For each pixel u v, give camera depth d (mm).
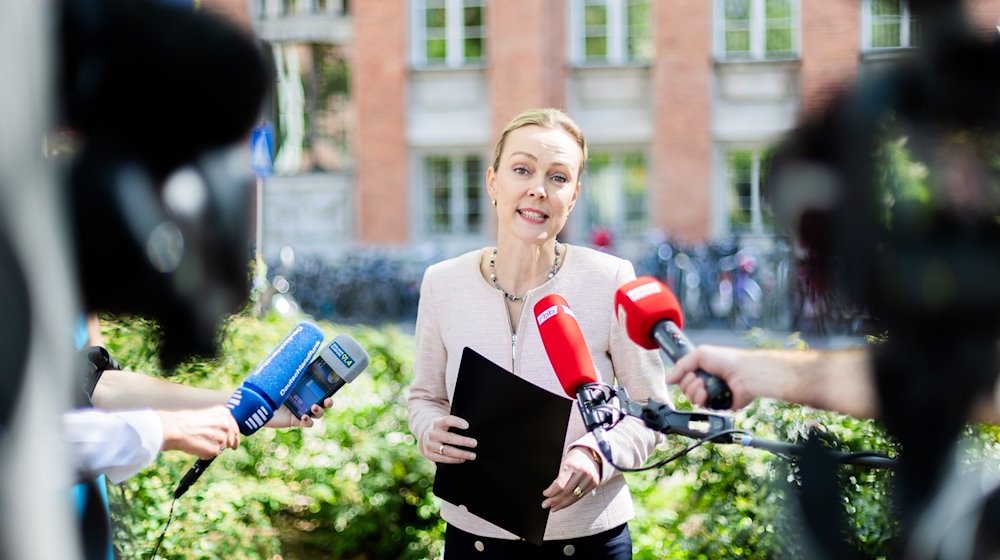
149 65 1177
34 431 988
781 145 1457
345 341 2303
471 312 2557
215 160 1257
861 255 1341
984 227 1291
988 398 1322
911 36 1352
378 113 17203
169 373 1392
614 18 16688
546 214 2469
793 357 1651
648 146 16578
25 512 978
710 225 16281
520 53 16719
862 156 1331
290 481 4215
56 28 1133
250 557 3729
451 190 17453
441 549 4051
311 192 17469
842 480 1688
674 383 1789
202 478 3648
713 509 3352
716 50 16234
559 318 2266
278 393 2191
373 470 4336
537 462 2309
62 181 1172
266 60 1254
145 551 2973
